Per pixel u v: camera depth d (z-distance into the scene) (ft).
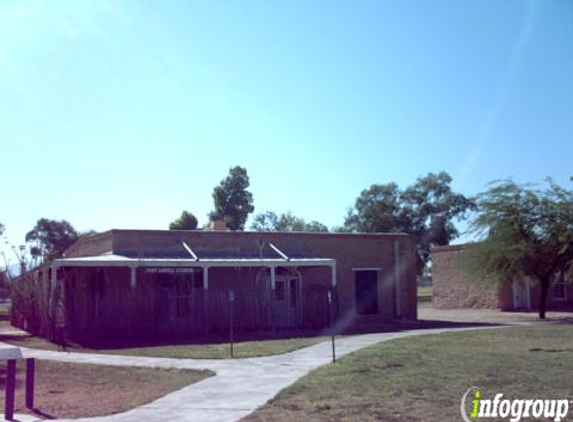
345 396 38.29
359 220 226.58
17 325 113.91
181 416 35.19
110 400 41.11
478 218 114.01
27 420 35.76
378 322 110.52
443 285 155.12
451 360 52.60
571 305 137.18
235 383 45.62
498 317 118.52
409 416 32.22
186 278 98.27
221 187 226.58
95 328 85.35
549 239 110.01
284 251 109.70
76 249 127.03
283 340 77.87
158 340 82.17
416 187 222.89
